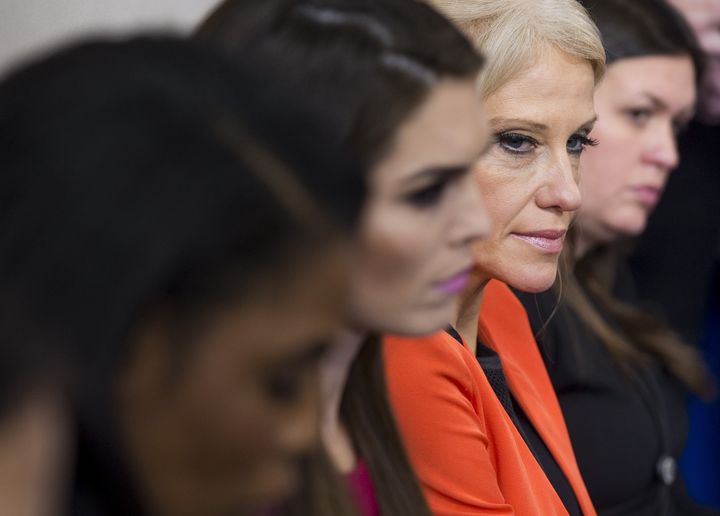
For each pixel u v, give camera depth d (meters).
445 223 2.21
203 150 1.20
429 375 3.25
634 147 5.38
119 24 4.71
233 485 1.26
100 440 1.19
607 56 5.37
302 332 1.23
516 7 3.31
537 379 4.11
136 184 1.16
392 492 2.69
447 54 2.17
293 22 2.17
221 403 1.21
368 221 2.12
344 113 2.10
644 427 4.93
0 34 4.49
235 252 1.18
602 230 5.39
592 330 4.93
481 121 2.24
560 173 3.37
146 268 1.14
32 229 1.14
